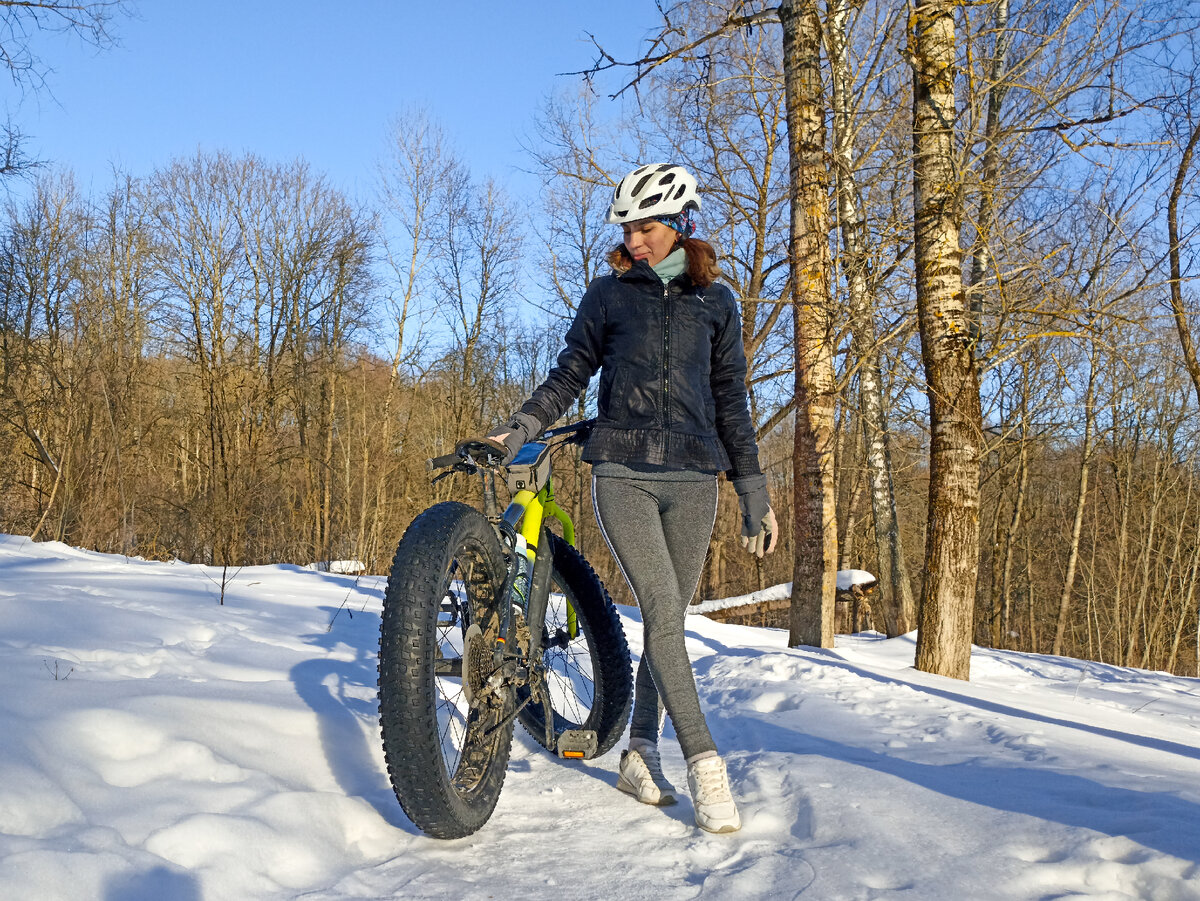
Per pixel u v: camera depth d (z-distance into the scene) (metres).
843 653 7.44
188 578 6.36
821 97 7.95
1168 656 27.11
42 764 1.92
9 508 18.11
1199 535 25.61
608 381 2.46
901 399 13.55
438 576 1.99
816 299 7.91
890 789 2.38
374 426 27.11
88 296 23.88
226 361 27.75
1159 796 2.34
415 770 1.89
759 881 1.82
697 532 2.51
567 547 3.05
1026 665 8.88
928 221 6.91
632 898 1.75
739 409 2.66
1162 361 17.05
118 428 20.08
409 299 27.05
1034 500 29.23
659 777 2.50
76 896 1.49
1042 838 2.00
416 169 26.73
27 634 3.35
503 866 1.92
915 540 24.44
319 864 1.85
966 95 8.38
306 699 2.83
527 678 2.46
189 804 1.93
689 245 2.49
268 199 29.19
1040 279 7.20
